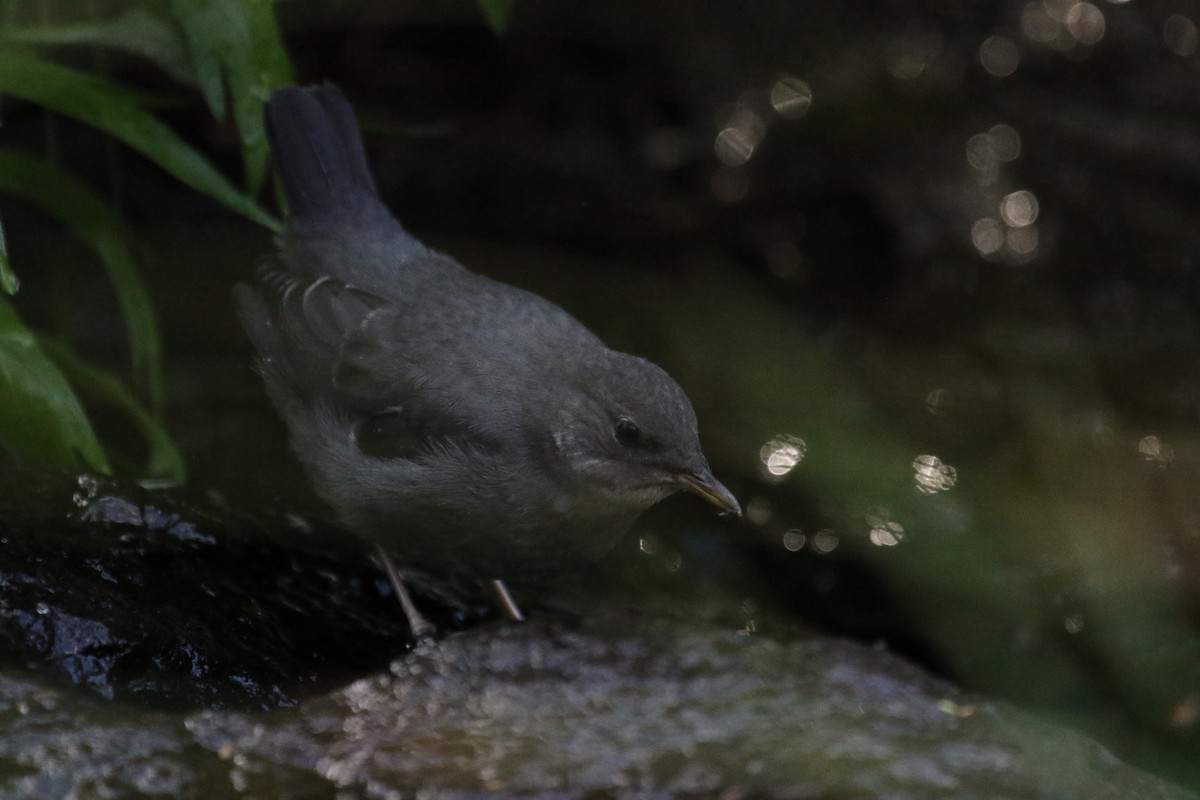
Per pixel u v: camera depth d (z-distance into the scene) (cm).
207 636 727
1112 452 1195
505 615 891
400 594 869
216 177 923
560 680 772
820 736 725
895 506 1122
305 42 1386
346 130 978
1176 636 1009
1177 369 1309
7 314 785
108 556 756
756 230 1433
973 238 1423
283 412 924
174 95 1237
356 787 646
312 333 901
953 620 1041
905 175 1454
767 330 1309
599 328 1284
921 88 1499
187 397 1095
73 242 1215
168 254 1249
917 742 730
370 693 734
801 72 1512
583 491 863
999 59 1522
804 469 1145
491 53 1474
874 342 1323
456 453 852
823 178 1462
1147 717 961
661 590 1009
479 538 870
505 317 892
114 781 627
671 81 1512
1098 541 1089
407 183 1404
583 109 1491
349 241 948
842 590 1059
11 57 892
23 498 769
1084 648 1012
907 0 1538
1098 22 1536
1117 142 1474
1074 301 1383
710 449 1159
